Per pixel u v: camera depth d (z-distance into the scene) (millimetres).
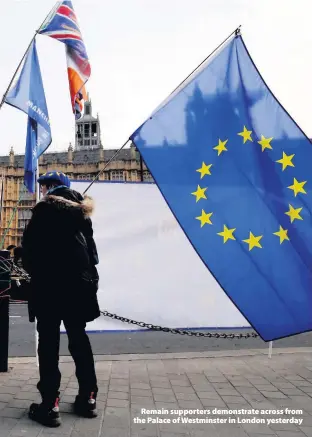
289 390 3582
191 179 3822
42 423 2674
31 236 2795
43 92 4121
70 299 2758
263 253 3754
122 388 3561
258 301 3670
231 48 4070
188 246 4461
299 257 3770
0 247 4199
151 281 4410
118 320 4344
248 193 3846
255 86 4043
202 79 4008
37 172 4164
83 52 4355
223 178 3850
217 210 3789
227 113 3969
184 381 3820
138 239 4418
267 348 5941
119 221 4402
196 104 3957
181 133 3889
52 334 2748
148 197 4457
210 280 4457
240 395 3432
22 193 4234
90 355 2906
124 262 4387
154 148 3836
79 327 2879
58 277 2754
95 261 2932
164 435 2588
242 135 3947
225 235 3750
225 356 4898
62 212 2811
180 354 5020
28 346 6254
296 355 4973
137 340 6676
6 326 4070
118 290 4363
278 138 3963
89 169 72562
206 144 3893
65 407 3027
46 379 2695
